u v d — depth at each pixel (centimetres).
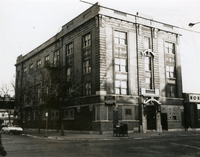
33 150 1384
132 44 3303
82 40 3394
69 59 3688
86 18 3266
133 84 3225
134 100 3192
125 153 1259
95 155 1183
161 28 3619
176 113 3600
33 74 3794
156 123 3350
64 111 3666
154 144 1706
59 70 3528
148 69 3456
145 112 3225
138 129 3155
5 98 5156
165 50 3697
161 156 1171
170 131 3419
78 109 3300
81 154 1217
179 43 3847
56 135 2720
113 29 3159
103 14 3080
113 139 2248
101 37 3042
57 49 4044
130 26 3322
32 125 4719
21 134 3225
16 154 1222
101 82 2962
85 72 3294
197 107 3800
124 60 3228
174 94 3672
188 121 3669
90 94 3156
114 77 3077
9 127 3281
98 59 3008
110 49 3100
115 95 3030
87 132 3064
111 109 2981
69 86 3312
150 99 3272
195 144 1702
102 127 2875
